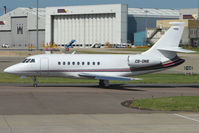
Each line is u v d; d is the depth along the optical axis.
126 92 65.69
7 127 35.22
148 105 49.81
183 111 45.72
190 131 34.12
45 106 48.91
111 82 84.62
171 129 34.94
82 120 39.16
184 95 62.19
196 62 158.50
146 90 69.75
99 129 34.78
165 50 75.31
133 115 42.50
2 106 48.53
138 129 34.88
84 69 73.94
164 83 84.19
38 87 71.31
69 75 73.94
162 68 75.94
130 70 75.19
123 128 35.28
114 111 45.53
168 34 75.62
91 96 59.09
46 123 37.34
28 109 46.44
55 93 61.84
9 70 72.12
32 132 33.28
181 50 72.88
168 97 58.00
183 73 113.31
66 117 40.94
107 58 74.88
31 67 72.00
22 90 65.44
